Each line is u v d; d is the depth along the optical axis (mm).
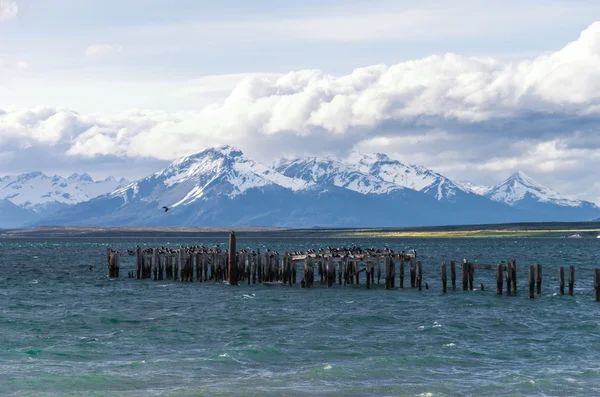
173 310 85625
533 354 58500
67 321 76438
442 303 90250
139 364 54312
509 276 96062
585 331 69062
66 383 48656
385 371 52312
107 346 61969
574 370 52656
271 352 59000
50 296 101688
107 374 51031
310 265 107750
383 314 80750
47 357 57031
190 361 55531
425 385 48469
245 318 78625
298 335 67688
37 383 48562
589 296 95375
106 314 82125
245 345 62375
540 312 81562
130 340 65062
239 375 51281
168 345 62625
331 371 52031
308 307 87688
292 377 50656
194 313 82938
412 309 85375
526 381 49156
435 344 63000
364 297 96938
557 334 67625
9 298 98938
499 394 46406
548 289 107125
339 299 95188
